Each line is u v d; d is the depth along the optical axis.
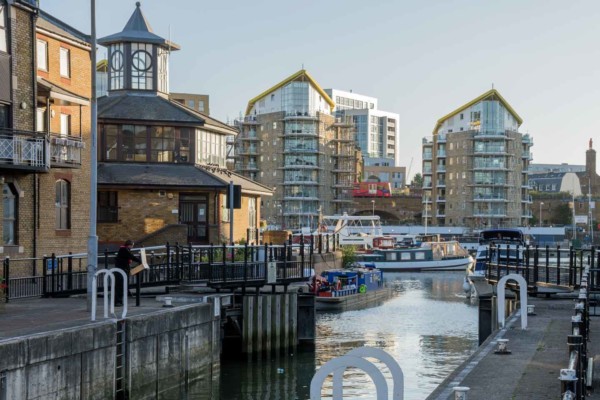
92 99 24.47
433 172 152.38
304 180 137.75
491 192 144.88
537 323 21.83
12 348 15.59
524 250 32.62
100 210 49.91
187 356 23.95
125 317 20.69
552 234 138.75
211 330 25.77
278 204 138.75
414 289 67.62
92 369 18.80
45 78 38.03
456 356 32.34
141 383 21.19
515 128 149.62
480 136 143.75
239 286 30.09
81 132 40.19
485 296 29.98
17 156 32.50
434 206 152.25
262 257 40.31
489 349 17.86
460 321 44.59
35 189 35.47
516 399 13.24
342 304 51.34
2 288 22.86
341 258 67.88
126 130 52.34
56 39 39.00
